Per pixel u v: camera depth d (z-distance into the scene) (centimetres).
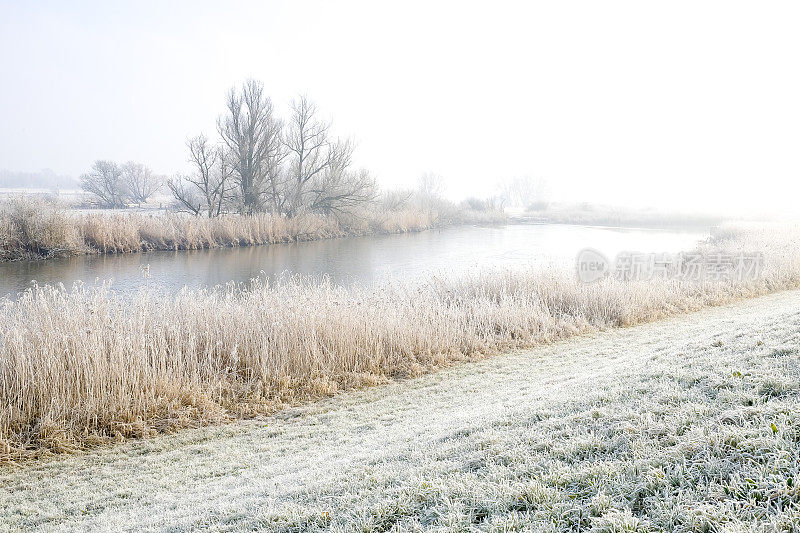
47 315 814
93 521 430
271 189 3541
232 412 750
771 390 359
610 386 461
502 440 381
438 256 2636
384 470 379
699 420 330
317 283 1884
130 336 794
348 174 3769
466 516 280
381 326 973
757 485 254
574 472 302
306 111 3506
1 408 651
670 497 259
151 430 684
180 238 2866
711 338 619
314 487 371
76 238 2500
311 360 878
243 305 1014
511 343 1018
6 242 2294
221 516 354
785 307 1098
